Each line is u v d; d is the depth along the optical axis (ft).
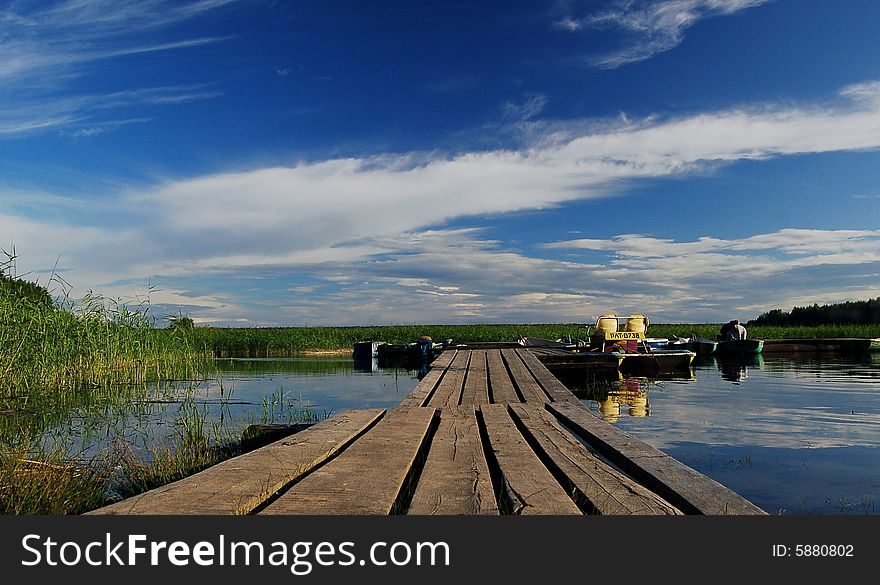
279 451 15.74
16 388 39.73
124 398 39.42
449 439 18.19
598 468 14.30
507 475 13.52
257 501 11.25
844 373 56.13
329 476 13.15
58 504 14.44
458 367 47.67
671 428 27.35
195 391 43.83
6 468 16.34
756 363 69.92
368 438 18.03
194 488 11.75
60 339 44.39
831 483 17.81
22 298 42.55
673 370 58.13
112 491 17.37
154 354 55.06
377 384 49.65
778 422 28.94
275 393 42.60
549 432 19.29
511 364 49.03
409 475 14.96
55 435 26.81
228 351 104.27
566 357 55.31
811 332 108.17
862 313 142.82
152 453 22.52
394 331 128.26
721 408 33.86
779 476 18.65
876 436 25.29
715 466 20.01
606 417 30.73
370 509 10.84
